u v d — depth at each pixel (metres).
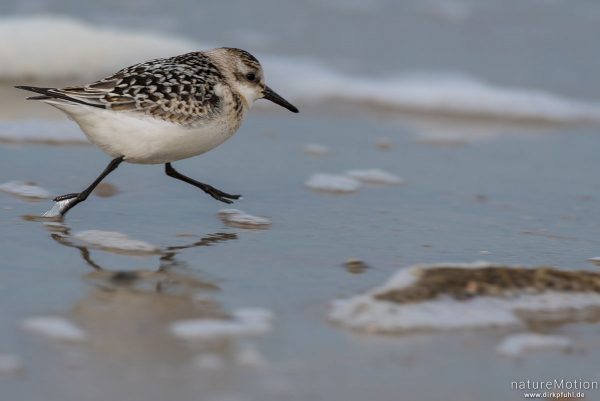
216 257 10.33
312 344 8.03
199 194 12.81
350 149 15.48
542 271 9.26
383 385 7.43
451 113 18.03
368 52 20.30
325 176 13.88
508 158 15.54
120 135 10.76
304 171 14.16
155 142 10.92
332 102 18.03
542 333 8.44
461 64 19.95
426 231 11.73
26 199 12.01
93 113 10.57
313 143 15.70
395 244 11.14
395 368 7.70
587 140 16.91
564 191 13.80
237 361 7.65
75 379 7.19
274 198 12.84
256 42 20.23
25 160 13.67
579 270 9.40
